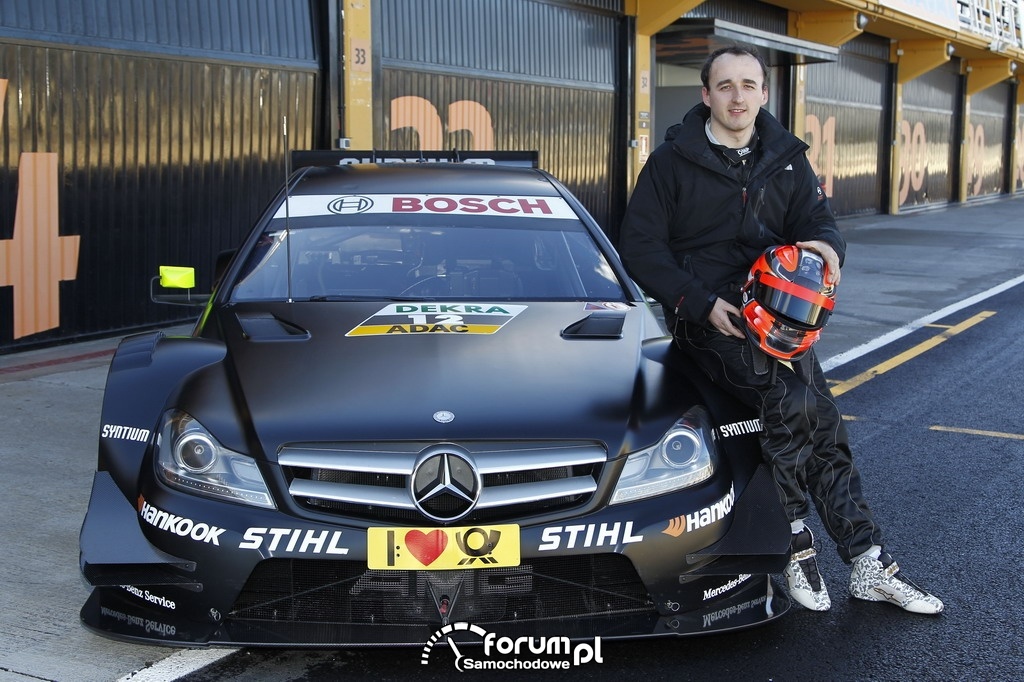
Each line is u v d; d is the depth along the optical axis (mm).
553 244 4379
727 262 3627
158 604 3037
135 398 3332
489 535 2916
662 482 3088
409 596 2990
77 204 8234
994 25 29516
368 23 10742
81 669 3168
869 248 18203
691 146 3529
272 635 2955
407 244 4285
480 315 3797
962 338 9516
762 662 3238
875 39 25328
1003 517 4660
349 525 2924
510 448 3002
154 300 4230
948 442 5945
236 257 4309
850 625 3520
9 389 6676
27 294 7934
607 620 3062
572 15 14148
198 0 9180
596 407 3186
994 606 3697
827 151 23297
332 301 3953
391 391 3201
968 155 33094
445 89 12125
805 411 3402
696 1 14773
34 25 7781
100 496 3143
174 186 9047
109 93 8406
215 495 2994
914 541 4352
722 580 3158
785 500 3484
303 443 3008
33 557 4043
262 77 9828
